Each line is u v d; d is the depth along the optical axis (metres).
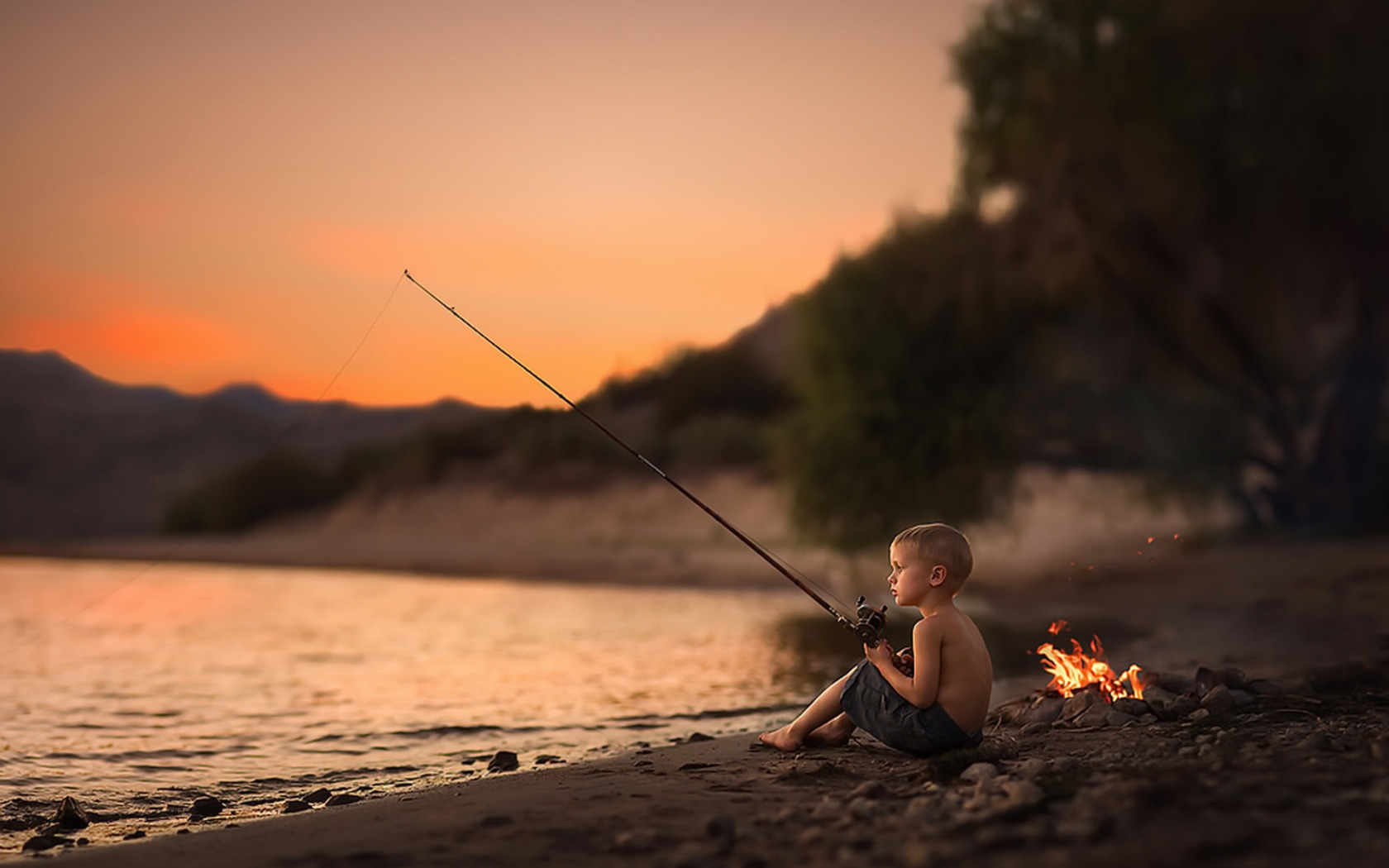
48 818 4.85
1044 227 21.92
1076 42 21.59
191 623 17.84
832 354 22.59
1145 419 24.22
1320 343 23.33
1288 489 23.36
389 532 51.72
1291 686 6.03
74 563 40.94
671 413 59.06
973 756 4.06
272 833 3.81
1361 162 19.94
